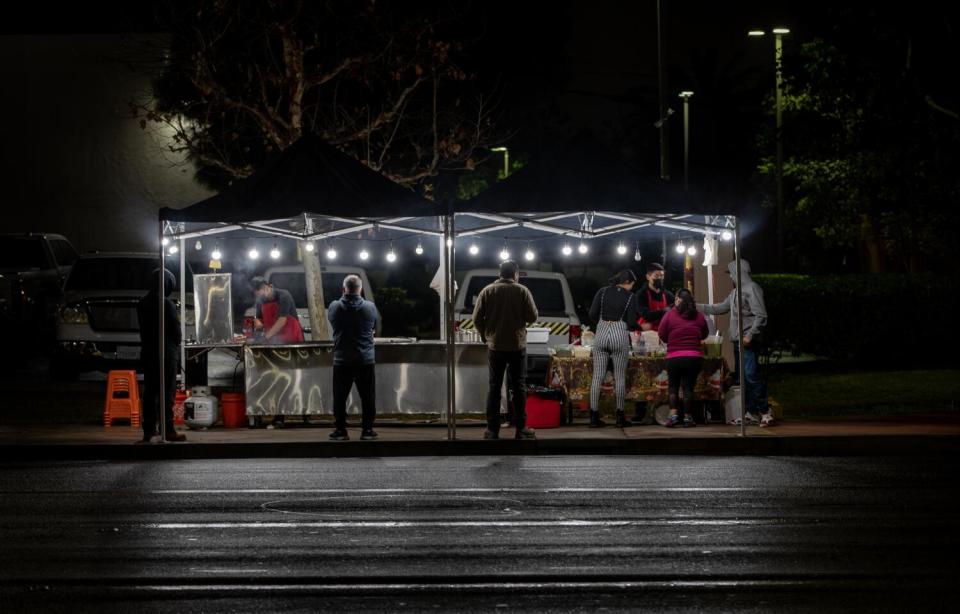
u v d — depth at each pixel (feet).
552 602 25.61
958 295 85.10
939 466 46.73
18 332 84.43
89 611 25.11
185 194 109.70
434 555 30.17
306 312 74.79
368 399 52.01
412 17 89.30
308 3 79.00
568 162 51.96
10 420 60.13
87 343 71.46
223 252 92.17
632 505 37.32
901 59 75.15
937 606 25.17
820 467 46.44
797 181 112.57
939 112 75.61
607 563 29.17
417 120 98.94
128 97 108.88
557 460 49.06
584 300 124.67
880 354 86.33
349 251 118.93
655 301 61.31
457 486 41.55
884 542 31.53
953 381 74.90
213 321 60.44
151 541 32.01
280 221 57.16
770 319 83.25
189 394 56.95
